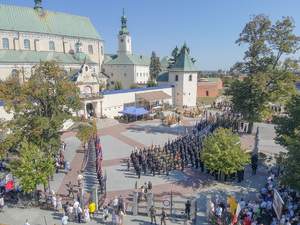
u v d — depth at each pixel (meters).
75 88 24.59
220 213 16.50
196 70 64.69
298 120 22.48
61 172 24.28
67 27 65.62
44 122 21.19
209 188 21.41
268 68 36.38
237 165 21.59
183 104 64.44
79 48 63.50
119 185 21.66
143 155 25.23
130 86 72.19
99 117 46.16
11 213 17.22
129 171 24.69
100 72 76.44
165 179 22.98
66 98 24.05
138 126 44.44
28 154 17.62
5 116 31.62
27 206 18.19
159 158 24.77
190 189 21.14
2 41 52.06
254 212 16.72
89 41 71.00
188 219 16.95
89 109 48.66
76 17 70.25
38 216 16.95
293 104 24.36
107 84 77.12
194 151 27.58
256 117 35.78
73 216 16.81
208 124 43.91
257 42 36.38
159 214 17.50
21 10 57.16
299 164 15.77
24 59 50.91
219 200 19.47
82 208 17.39
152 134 38.97
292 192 18.70
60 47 63.34
